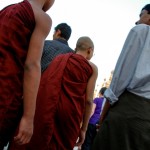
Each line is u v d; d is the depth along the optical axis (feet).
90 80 9.71
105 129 7.75
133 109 7.67
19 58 5.47
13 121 5.63
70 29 11.93
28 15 5.55
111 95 7.89
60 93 9.09
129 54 7.97
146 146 7.46
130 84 7.82
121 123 7.61
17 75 5.47
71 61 9.47
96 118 21.38
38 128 8.80
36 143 8.74
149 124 7.55
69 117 9.07
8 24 5.41
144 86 7.84
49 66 9.59
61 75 9.22
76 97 9.26
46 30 5.74
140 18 8.86
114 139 7.58
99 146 7.72
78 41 10.82
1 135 5.55
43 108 8.89
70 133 9.13
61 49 10.75
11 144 8.30
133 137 7.50
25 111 5.59
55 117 9.00
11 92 5.41
